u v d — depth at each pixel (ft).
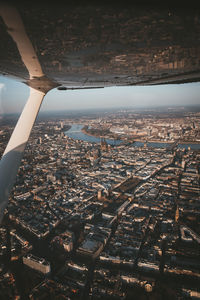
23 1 6.26
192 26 8.48
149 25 8.59
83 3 6.45
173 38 10.09
